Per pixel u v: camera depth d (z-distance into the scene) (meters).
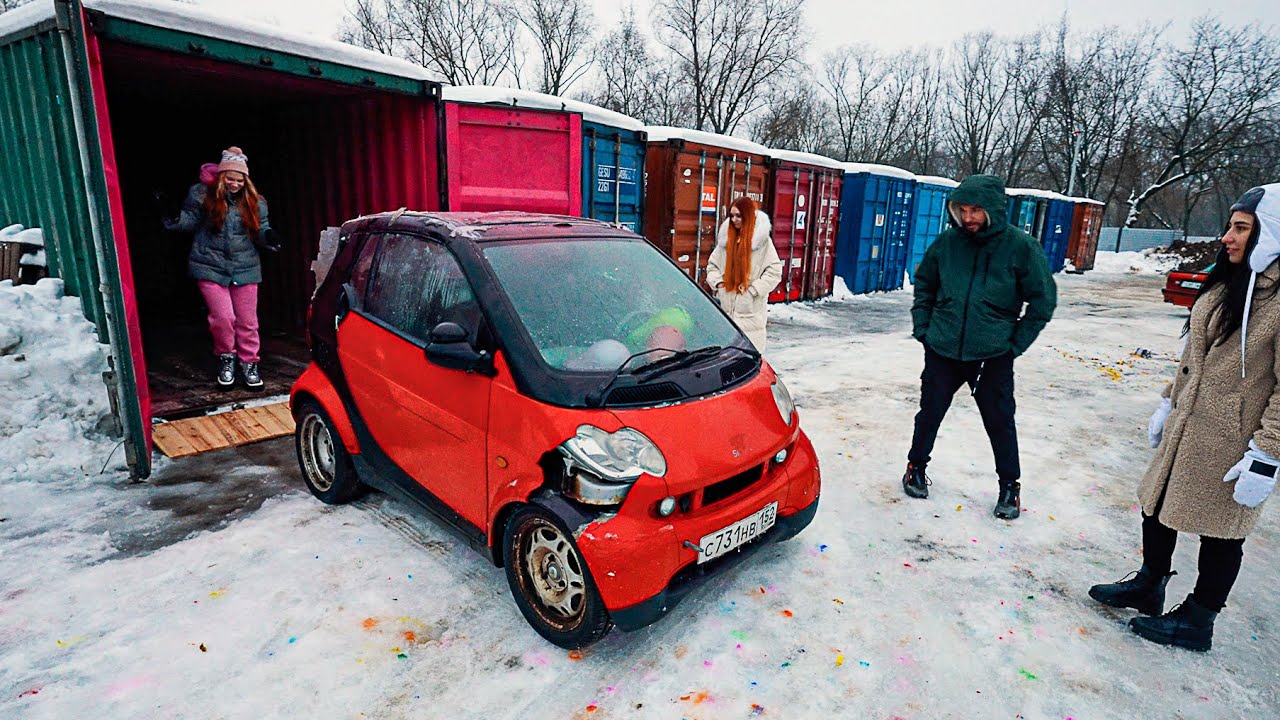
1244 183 41.69
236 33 4.64
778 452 2.93
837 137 48.41
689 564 2.56
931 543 3.59
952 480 4.43
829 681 2.53
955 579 3.25
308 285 7.80
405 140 6.26
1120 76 39.25
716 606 2.98
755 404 2.94
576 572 2.57
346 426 3.54
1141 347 9.67
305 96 7.00
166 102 7.70
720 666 2.60
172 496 3.90
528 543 2.73
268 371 6.28
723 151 10.59
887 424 5.57
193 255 5.39
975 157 45.81
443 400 2.95
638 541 2.41
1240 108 36.06
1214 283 2.54
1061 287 19.53
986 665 2.64
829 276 13.96
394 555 3.31
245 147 8.51
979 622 2.92
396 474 3.32
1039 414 6.12
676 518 2.54
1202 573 2.69
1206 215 57.38
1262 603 3.13
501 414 2.69
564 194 7.18
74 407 4.21
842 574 3.27
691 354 3.00
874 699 2.45
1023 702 2.45
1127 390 7.06
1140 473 4.68
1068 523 3.87
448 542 3.44
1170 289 12.95
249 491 4.00
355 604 2.91
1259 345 2.35
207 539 3.41
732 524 2.65
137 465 4.04
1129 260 29.20
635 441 2.50
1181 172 38.69
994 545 3.59
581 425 2.52
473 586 3.07
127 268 3.92
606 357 2.78
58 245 4.57
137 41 4.20
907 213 15.80
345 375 3.53
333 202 7.26
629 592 2.41
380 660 2.58
